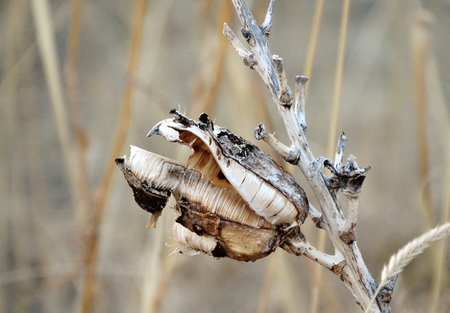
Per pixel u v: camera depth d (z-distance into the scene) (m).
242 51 0.87
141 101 1.41
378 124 1.89
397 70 1.76
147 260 1.19
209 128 0.86
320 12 0.96
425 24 1.17
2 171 1.55
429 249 1.29
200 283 1.55
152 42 1.50
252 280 1.58
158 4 1.55
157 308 1.05
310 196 1.74
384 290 0.87
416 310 1.23
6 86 1.51
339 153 0.86
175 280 1.53
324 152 1.93
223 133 0.86
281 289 1.11
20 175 1.61
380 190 1.75
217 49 1.10
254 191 0.86
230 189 0.86
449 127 1.27
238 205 0.86
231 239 0.86
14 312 1.39
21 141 1.72
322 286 1.12
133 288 1.35
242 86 1.17
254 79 1.18
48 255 1.43
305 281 1.39
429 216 1.03
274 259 1.00
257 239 0.86
